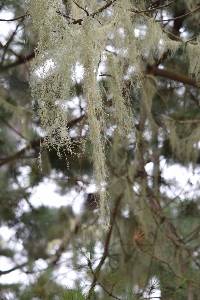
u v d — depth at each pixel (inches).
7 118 165.2
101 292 115.6
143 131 165.3
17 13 146.1
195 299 135.4
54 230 190.7
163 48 123.3
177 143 172.4
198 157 181.5
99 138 94.8
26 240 192.7
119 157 161.8
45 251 191.6
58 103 90.0
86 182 175.3
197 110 178.7
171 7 147.3
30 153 169.2
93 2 97.5
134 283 131.8
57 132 94.1
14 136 172.7
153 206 164.7
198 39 125.1
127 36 104.9
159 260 143.6
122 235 163.9
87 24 89.8
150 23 115.8
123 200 163.0
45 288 142.3
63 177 177.0
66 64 88.7
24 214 191.9
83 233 161.0
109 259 149.7
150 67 157.2
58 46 88.9
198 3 137.9
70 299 94.0
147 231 158.9
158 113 179.3
